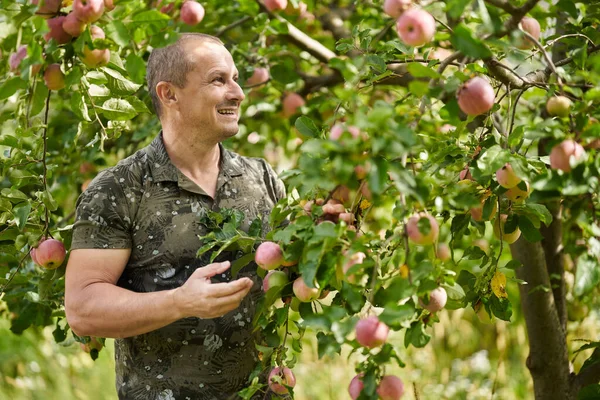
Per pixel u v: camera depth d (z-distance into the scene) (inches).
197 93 80.4
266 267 68.6
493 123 78.3
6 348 184.2
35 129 88.4
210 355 80.3
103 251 78.8
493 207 72.7
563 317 103.1
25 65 69.4
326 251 63.0
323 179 61.0
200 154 83.2
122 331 75.5
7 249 92.6
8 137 89.4
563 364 99.3
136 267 81.1
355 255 62.4
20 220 83.5
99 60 74.8
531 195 63.3
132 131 129.6
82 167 123.6
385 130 56.1
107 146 129.7
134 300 74.5
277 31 97.7
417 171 68.2
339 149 56.7
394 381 62.7
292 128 135.9
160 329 79.7
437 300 66.2
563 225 102.0
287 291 72.3
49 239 85.9
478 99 63.6
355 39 86.4
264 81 121.3
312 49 112.3
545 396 99.9
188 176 82.7
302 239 65.2
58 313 101.1
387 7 66.2
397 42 81.2
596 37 84.0
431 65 76.7
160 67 81.9
